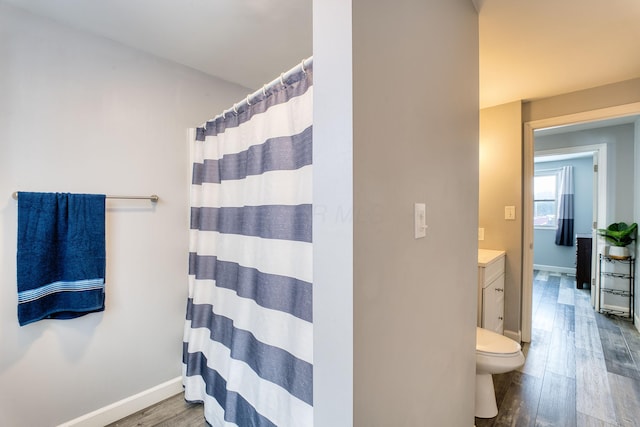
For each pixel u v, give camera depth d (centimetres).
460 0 122
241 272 140
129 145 171
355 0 63
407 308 85
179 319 194
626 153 330
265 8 139
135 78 172
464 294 131
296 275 113
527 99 251
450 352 117
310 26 153
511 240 258
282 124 120
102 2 133
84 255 150
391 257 76
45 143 144
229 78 212
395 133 78
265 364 122
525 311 259
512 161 256
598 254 341
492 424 162
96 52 158
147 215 179
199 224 180
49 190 145
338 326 65
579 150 357
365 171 66
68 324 151
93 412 159
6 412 135
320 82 68
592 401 179
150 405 179
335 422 66
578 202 526
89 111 156
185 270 196
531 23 150
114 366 167
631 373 208
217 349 160
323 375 69
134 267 174
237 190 153
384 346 74
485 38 163
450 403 118
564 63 192
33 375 142
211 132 172
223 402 154
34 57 140
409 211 85
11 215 136
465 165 128
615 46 171
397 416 81
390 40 75
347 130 63
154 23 149
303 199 111
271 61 188
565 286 442
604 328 288
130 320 173
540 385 196
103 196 158
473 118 137
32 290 135
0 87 132
